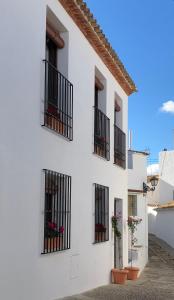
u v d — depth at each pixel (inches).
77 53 385.4
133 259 617.6
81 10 366.3
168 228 986.7
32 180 282.5
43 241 292.5
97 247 430.6
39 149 295.1
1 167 244.7
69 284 348.5
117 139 529.0
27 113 277.1
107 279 465.1
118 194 528.4
